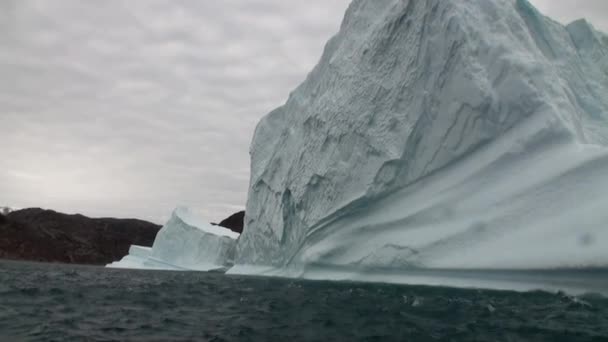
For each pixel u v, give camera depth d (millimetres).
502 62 18844
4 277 25969
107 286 21109
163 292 18484
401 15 22109
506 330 9539
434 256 18125
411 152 20969
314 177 24500
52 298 16094
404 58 21906
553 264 13898
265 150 32438
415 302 13586
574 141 16500
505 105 18469
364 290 17328
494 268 15609
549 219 15250
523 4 22047
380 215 21547
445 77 20266
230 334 9820
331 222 23328
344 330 10094
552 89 18375
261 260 30141
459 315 11273
